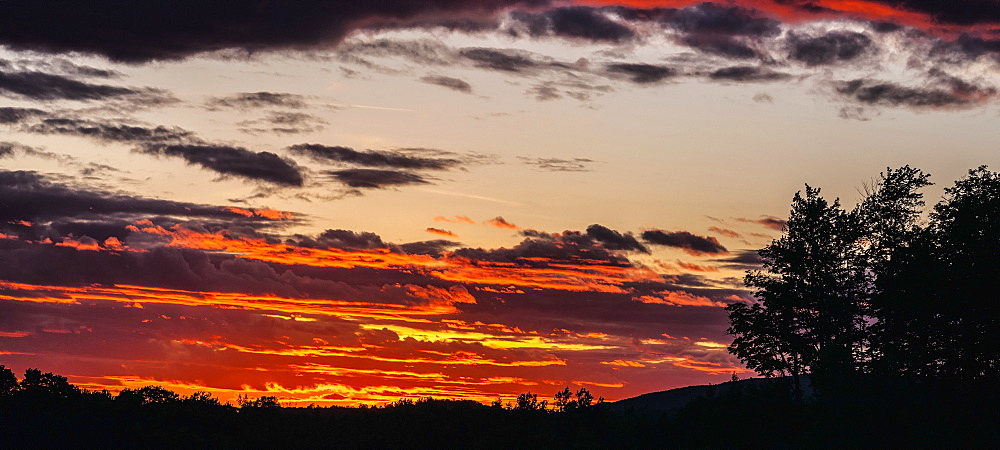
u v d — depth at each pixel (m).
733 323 56.34
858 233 54.94
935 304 43.06
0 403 49.66
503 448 43.84
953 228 44.44
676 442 40.88
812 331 53.88
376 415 52.59
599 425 46.78
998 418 37.75
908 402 39.66
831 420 38.53
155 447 42.88
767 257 57.56
